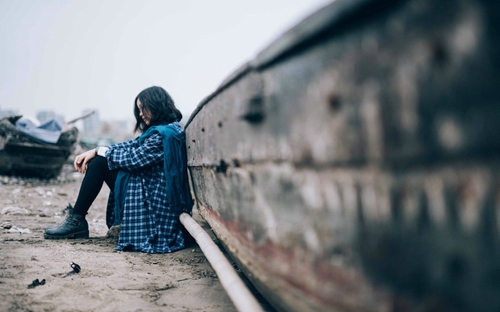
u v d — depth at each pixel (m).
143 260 2.92
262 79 1.23
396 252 0.85
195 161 2.80
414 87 0.76
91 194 3.53
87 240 3.46
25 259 2.74
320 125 0.98
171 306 2.06
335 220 0.99
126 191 3.33
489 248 0.70
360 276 0.95
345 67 0.89
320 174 1.02
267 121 1.22
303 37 0.96
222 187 1.89
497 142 0.66
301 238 1.14
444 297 0.78
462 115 0.70
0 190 6.62
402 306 0.87
